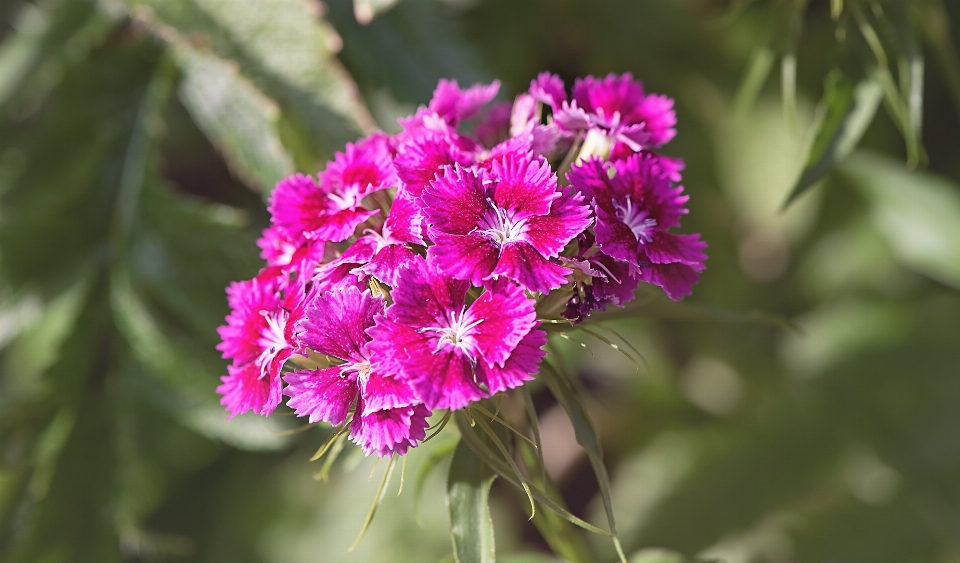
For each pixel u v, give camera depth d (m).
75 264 0.44
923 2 0.41
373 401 0.34
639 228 0.35
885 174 0.49
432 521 0.57
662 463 0.60
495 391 0.33
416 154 0.35
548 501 0.34
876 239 0.59
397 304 0.34
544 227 0.34
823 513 0.57
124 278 0.44
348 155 0.36
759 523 0.57
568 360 0.52
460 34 0.44
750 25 0.52
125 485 0.44
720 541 0.56
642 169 0.35
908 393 0.57
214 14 0.42
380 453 0.34
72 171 0.44
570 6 0.51
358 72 0.44
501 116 0.38
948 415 0.56
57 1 0.44
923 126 0.60
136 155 0.44
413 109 0.44
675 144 0.54
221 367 0.44
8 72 0.44
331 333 0.34
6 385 0.46
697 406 0.62
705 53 0.52
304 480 0.61
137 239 0.44
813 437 0.58
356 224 0.35
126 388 0.44
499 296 0.34
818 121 0.40
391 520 0.58
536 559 0.40
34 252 0.43
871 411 0.57
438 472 0.58
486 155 0.36
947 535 0.54
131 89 0.44
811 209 0.58
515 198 0.34
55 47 0.44
